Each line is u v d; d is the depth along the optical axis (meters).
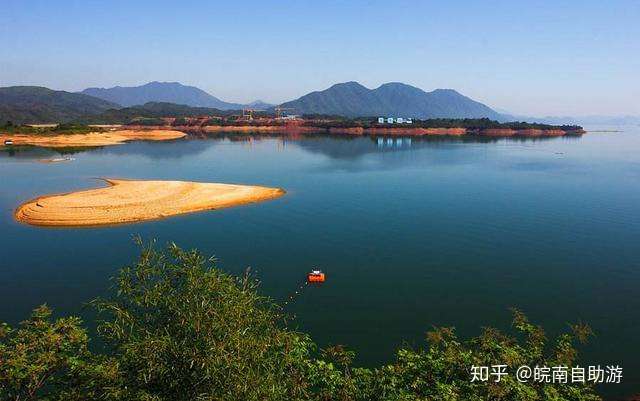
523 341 29.75
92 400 12.48
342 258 46.09
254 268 43.22
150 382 11.54
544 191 81.12
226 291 12.56
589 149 174.62
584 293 37.41
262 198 74.69
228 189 79.06
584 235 53.56
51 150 155.12
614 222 59.16
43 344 13.38
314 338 30.28
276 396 12.59
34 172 100.50
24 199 71.44
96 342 28.86
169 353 11.48
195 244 50.88
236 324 11.99
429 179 95.88
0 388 12.58
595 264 43.97
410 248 49.25
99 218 60.19
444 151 162.00
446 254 47.16
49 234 54.28
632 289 38.09
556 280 40.09
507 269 42.78
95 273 42.31
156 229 56.81
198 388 11.32
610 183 88.75
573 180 92.94
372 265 44.03
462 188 84.88
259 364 12.68
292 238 53.22
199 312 11.76
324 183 91.12
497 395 15.08
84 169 107.50
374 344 29.64
